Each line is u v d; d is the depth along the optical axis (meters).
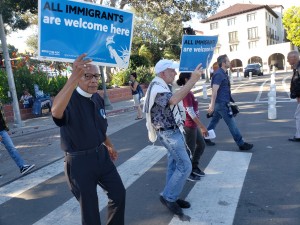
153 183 5.16
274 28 69.06
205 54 4.94
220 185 4.88
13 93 12.36
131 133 9.30
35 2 13.37
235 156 6.28
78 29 2.79
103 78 16.17
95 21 2.88
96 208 2.93
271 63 63.72
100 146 3.04
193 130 4.82
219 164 5.85
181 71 4.85
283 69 62.28
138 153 7.00
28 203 4.70
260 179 5.05
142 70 25.02
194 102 4.84
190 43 4.77
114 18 2.96
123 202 3.11
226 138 7.81
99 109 3.06
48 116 15.27
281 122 9.41
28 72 16.70
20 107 14.98
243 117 10.70
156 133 4.00
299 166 5.54
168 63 3.84
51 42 2.68
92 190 2.91
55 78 18.53
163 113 3.84
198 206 4.22
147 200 4.53
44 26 2.63
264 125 9.12
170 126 3.86
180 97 3.66
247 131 8.49
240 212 4.01
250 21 62.56
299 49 58.12
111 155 3.58
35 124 12.93
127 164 6.23
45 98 15.55
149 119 3.95
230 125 6.53
